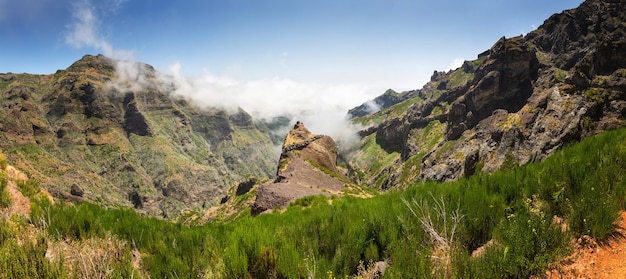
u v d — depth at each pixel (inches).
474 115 6505.9
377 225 332.2
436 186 461.7
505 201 347.6
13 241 257.9
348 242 313.0
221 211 4569.4
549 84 5625.0
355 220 373.7
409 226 314.8
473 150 3051.2
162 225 408.2
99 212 396.2
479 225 304.0
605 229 238.2
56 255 259.8
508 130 2657.5
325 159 3604.8
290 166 2753.4
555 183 326.6
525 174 408.8
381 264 273.1
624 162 351.6
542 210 285.7
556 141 1963.6
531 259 224.7
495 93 6318.9
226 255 300.2
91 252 271.6
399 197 424.5
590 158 378.3
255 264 306.2
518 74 6294.3
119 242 315.6
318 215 418.3
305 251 313.3
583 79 2245.3
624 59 2866.6
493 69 6653.5
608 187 304.2
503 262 220.8
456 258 233.5
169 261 303.0
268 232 350.6
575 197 296.0
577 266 221.1
